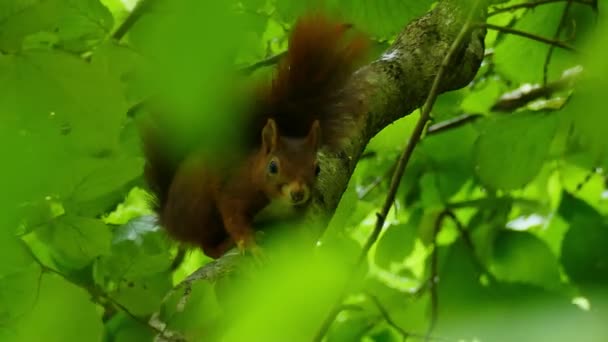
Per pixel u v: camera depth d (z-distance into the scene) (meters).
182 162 8.81
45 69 5.43
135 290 7.90
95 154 6.07
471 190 13.83
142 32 6.43
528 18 9.88
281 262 3.86
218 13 3.55
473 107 13.24
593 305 3.33
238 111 7.11
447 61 6.91
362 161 13.80
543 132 9.79
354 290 9.36
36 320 6.25
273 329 3.75
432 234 12.30
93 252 6.99
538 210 12.93
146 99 5.88
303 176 7.50
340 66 7.80
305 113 8.05
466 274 11.16
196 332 5.77
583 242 10.72
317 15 7.82
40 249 7.86
